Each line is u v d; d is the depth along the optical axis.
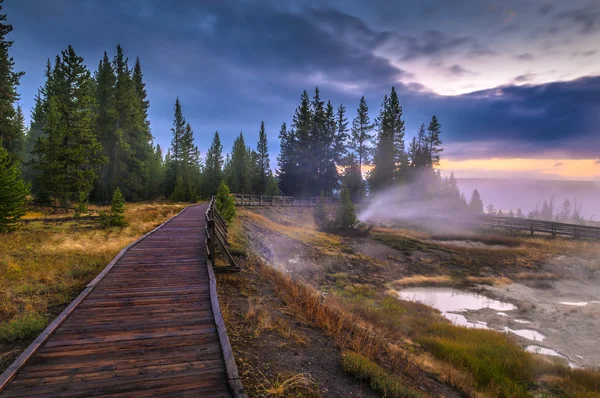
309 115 59.72
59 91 33.66
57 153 27.53
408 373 6.79
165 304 6.12
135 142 41.12
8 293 6.69
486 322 13.90
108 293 6.67
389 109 56.66
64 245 11.70
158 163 61.69
